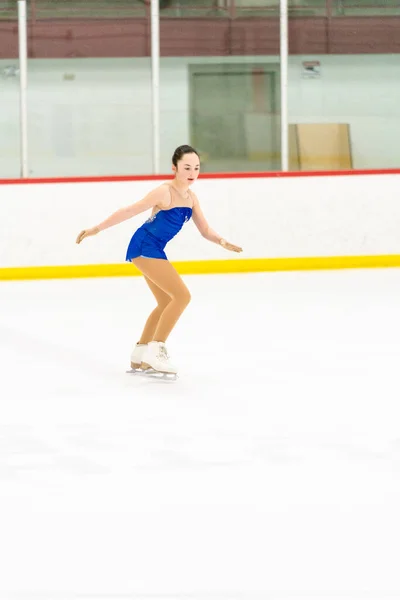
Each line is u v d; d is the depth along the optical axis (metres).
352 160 25.70
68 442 10.29
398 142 25.77
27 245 23.42
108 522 7.94
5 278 23.44
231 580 6.82
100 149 25.09
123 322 17.45
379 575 6.90
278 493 8.63
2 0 24.23
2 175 24.77
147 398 12.21
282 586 6.72
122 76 24.94
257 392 12.46
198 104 25.27
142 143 25.16
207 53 25.12
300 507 8.27
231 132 25.38
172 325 13.11
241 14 25.03
